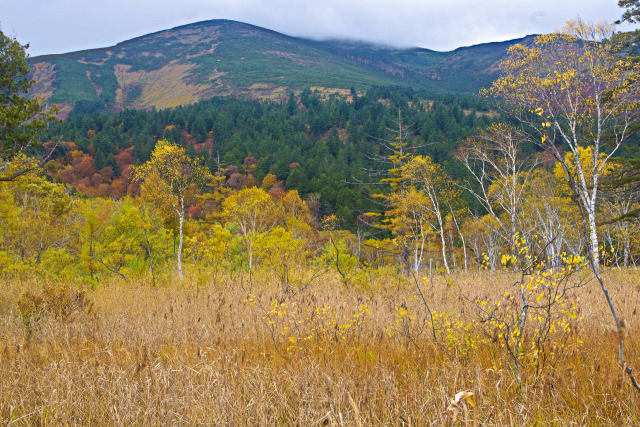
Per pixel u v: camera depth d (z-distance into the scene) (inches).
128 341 217.0
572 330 179.6
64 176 3681.1
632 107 725.9
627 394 129.5
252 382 147.1
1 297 339.6
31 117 535.8
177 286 461.7
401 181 1177.4
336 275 486.3
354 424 114.4
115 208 761.6
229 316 273.9
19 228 632.4
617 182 784.9
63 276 526.9
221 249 585.3
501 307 198.8
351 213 2561.5
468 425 113.3
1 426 125.4
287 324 232.8
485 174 895.1
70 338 226.7
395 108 5669.3
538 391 135.9
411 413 120.8
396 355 186.1
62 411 129.3
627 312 246.8
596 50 705.0
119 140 5236.2
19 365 171.6
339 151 4864.7
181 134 6043.3
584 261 149.1
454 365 157.4
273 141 5418.3
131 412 128.3
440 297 321.7
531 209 1007.6
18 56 511.8
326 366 163.6
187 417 124.2
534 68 714.8
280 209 1208.8
